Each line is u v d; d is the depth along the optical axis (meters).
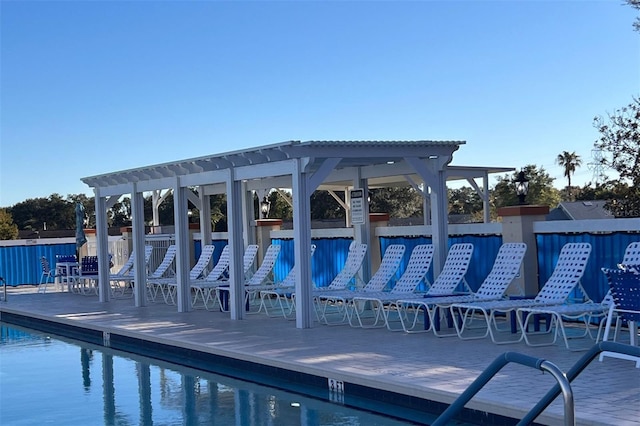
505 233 11.89
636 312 7.57
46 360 11.50
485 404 6.12
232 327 12.03
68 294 20.98
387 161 13.06
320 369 8.01
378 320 12.31
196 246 20.88
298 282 11.59
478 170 17.89
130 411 7.88
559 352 8.45
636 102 20.14
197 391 8.66
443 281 11.41
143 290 16.41
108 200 18.17
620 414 5.53
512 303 9.59
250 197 18.38
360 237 14.07
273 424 6.98
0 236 48.84
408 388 6.89
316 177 11.59
